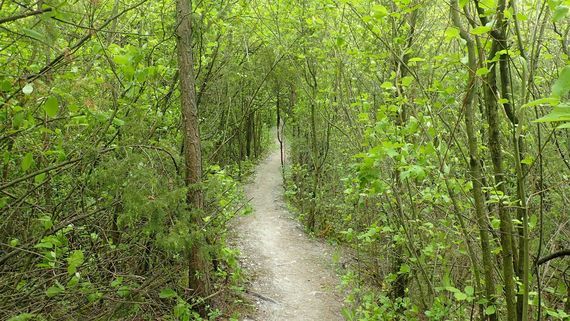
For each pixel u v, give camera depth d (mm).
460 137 5109
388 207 6102
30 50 4805
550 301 4555
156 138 7527
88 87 4012
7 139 3945
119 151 5168
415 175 3590
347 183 6012
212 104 11164
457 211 4070
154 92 7102
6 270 4332
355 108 7367
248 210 7695
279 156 34844
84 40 3795
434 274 5234
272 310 8320
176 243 4875
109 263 5211
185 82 6871
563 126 1192
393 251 6680
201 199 6730
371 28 4711
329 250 12023
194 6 8117
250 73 12953
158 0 7805
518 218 3789
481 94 4934
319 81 12031
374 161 3656
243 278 9461
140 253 5781
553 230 4922
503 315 4191
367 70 7277
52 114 2949
